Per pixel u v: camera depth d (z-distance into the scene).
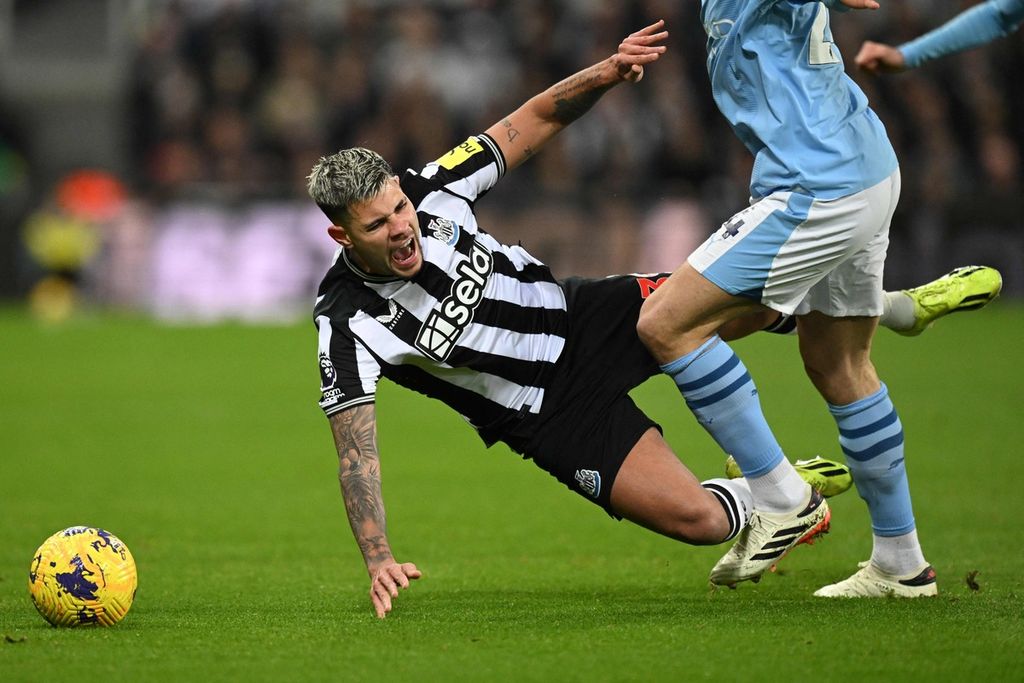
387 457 31.16
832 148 15.65
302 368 46.41
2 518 24.62
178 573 20.08
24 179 73.06
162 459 30.95
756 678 13.13
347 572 20.11
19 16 80.62
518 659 13.95
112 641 14.98
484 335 16.86
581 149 60.81
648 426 17.23
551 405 17.28
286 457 31.22
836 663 13.60
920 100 60.16
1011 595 17.19
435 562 20.80
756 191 16.23
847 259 16.17
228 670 13.66
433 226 16.77
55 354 50.12
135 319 60.50
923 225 56.28
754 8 15.74
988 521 22.62
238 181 63.16
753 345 51.41
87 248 61.53
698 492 16.66
